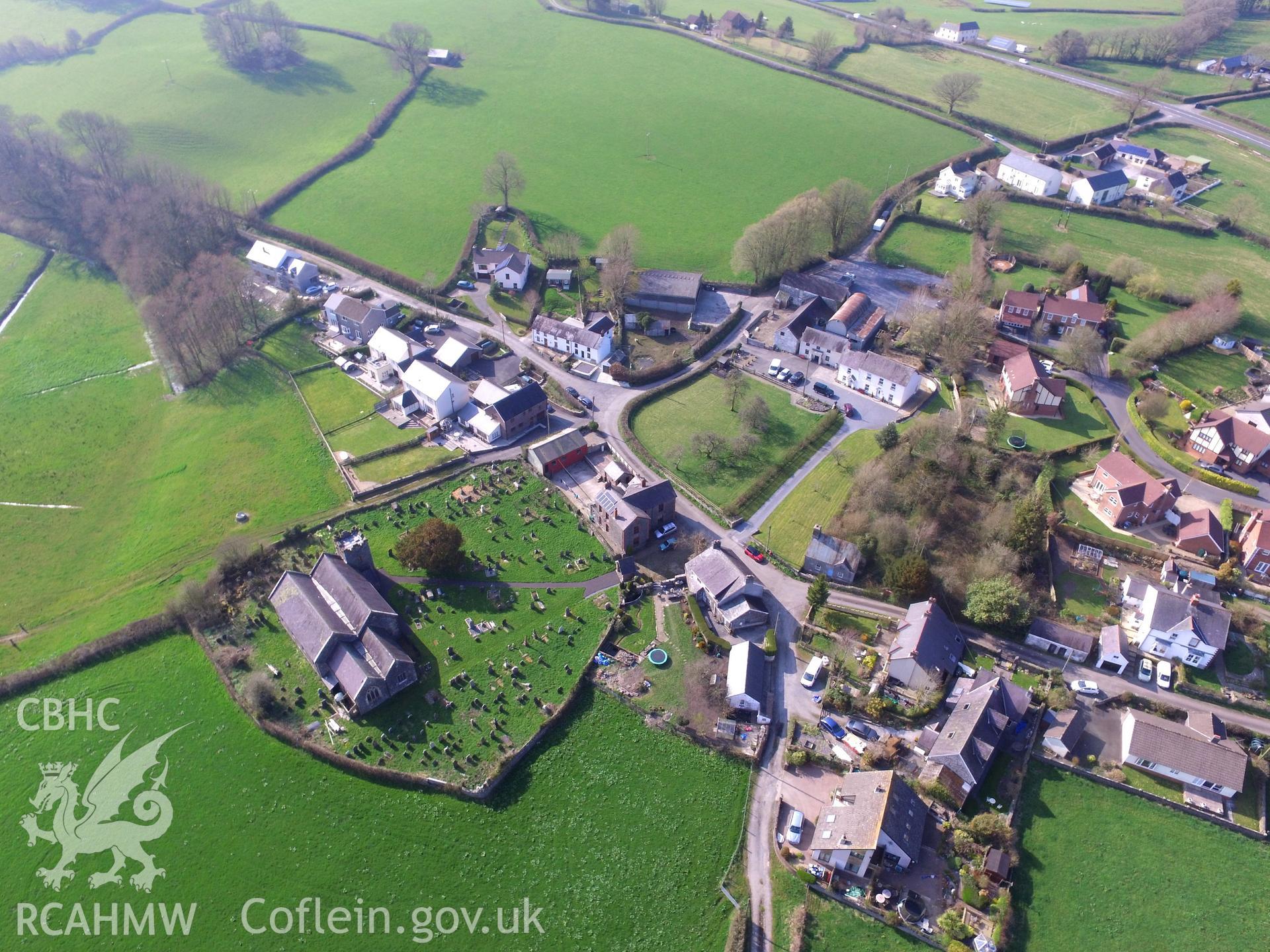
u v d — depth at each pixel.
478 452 136.25
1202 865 81.62
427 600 110.12
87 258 197.75
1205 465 131.38
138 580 116.00
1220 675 99.81
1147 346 151.38
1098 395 146.50
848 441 138.88
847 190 191.12
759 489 129.12
